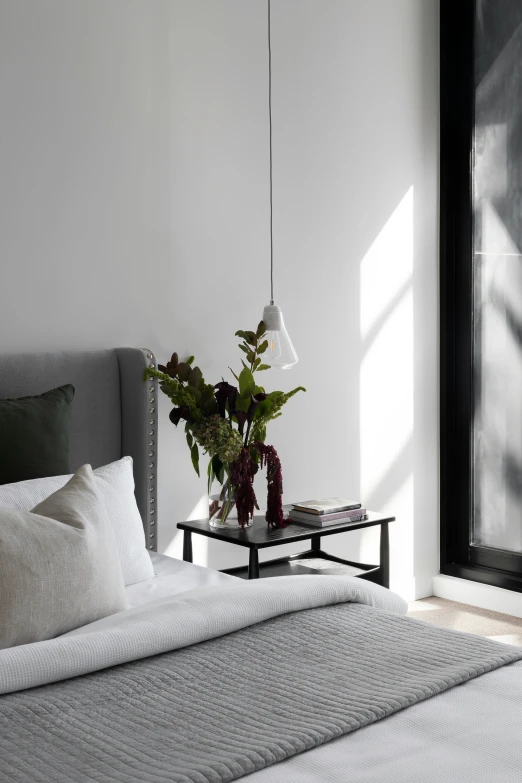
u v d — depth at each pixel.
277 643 1.72
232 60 3.12
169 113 2.97
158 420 2.93
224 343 3.16
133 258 2.91
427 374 3.83
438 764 1.28
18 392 2.58
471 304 3.79
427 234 3.79
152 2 2.91
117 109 2.85
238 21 3.13
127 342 2.91
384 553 2.98
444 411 3.87
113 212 2.86
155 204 2.96
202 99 3.05
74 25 2.74
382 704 1.44
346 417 3.54
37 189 2.69
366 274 3.57
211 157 3.08
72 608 1.80
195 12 3.02
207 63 3.06
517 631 3.42
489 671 1.63
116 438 2.82
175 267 3.02
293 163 3.31
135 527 2.32
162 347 3.00
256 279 3.23
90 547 1.87
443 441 3.88
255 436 2.85
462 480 3.88
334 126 3.43
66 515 1.92
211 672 1.58
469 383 3.82
